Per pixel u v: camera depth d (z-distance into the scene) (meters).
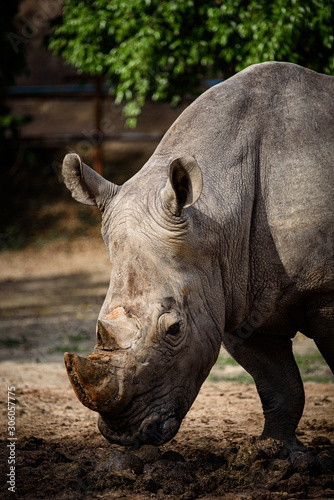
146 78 36.31
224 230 14.48
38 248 72.69
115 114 86.31
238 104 15.54
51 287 55.41
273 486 13.71
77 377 12.66
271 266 15.18
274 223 15.09
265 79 15.95
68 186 14.87
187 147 15.09
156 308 13.11
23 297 51.16
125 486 13.73
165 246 13.56
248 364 17.19
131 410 13.00
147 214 13.77
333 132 15.57
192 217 14.01
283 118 15.57
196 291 13.85
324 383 26.05
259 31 28.88
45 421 20.55
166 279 13.45
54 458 16.22
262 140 15.43
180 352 13.38
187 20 34.06
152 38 33.84
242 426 19.89
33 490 13.86
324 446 17.09
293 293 15.21
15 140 75.38
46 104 89.06
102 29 36.47
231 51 31.06
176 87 38.09
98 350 12.89
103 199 14.61
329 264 14.90
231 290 14.97
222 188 14.75
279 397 17.11
